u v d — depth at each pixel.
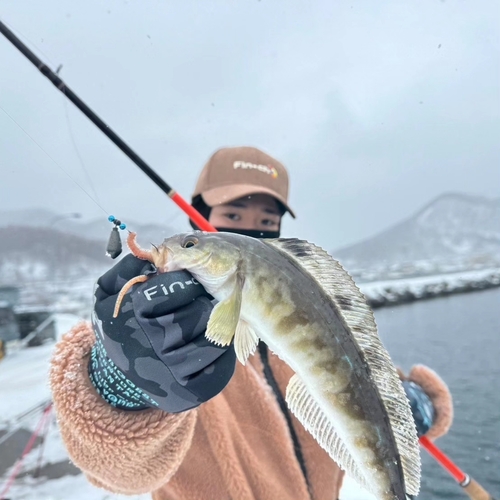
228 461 2.01
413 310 23.52
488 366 11.14
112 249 1.52
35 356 11.36
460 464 6.41
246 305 1.59
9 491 4.33
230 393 2.20
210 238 1.59
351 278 1.71
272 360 2.37
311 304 1.65
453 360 12.15
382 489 1.65
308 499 2.13
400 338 15.77
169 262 1.54
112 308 1.44
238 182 2.83
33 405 6.64
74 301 23.95
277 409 2.24
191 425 1.87
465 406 8.55
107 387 1.61
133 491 1.76
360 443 1.65
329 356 1.64
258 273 1.60
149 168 2.44
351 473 1.68
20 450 5.19
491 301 25.41
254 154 2.93
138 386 1.44
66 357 1.72
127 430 1.59
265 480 2.05
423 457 6.68
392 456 1.66
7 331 13.72
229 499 1.98
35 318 15.25
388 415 1.67
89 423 1.58
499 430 7.25
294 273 1.66
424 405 2.74
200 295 1.48
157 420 1.64
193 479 2.03
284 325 1.62
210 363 1.42
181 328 1.38
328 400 1.65
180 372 1.39
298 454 2.20
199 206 3.16
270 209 2.85
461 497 5.59
